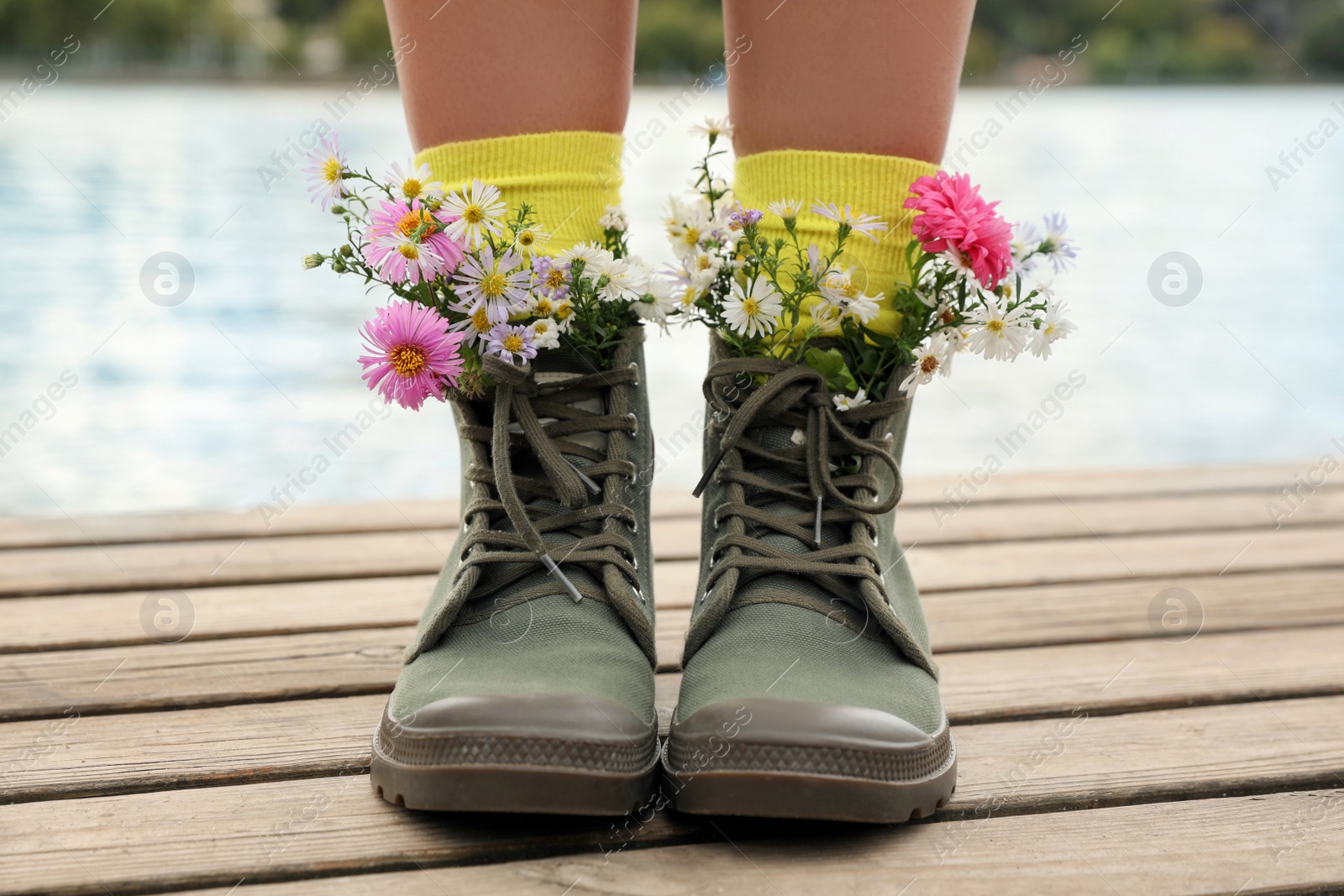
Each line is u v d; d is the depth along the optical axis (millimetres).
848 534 840
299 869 688
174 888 674
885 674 775
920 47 811
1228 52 17750
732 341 848
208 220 4078
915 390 846
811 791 705
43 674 979
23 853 702
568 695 714
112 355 2590
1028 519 1576
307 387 2309
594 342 855
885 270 833
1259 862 728
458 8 796
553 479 806
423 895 665
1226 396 2518
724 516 845
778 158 838
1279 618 1204
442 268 777
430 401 2389
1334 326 3258
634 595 813
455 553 875
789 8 807
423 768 706
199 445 1937
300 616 1138
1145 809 795
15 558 1310
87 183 4578
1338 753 884
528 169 819
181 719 900
